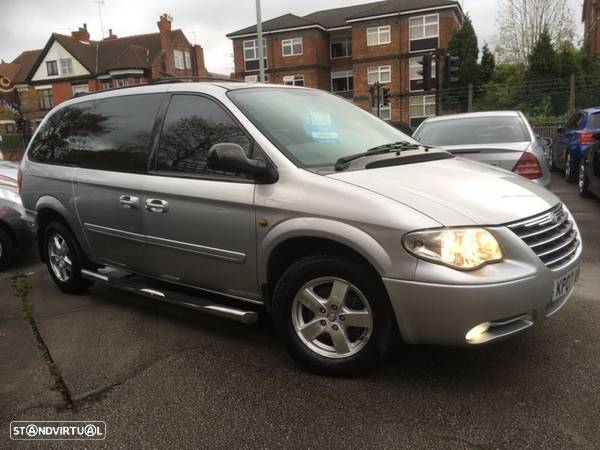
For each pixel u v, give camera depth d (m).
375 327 3.05
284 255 3.40
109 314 4.63
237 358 3.63
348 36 43.28
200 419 2.93
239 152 3.27
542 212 3.09
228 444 2.70
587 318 4.00
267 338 3.95
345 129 3.98
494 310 2.76
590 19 38.56
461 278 2.74
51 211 5.05
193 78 4.30
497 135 6.79
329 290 3.26
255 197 3.35
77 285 5.11
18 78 50.47
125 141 4.25
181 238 3.82
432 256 2.78
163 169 3.94
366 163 3.42
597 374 3.18
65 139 4.90
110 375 3.48
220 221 3.55
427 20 37.94
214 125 3.70
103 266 5.07
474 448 2.57
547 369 3.27
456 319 2.77
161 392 3.23
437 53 20.69
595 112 11.01
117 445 2.75
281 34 42.50
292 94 4.13
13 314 4.79
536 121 18.73
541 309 2.93
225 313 3.67
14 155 29.94
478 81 32.97
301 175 3.24
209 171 3.66
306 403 3.02
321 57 42.72
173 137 3.93
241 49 44.00
